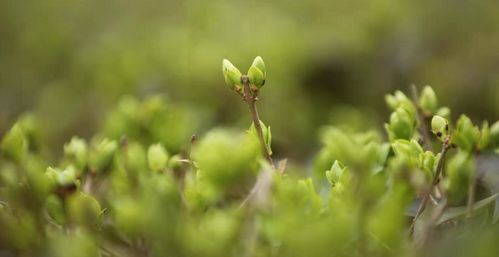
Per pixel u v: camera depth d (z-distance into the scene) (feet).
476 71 2.96
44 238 1.15
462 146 1.24
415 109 1.40
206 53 2.88
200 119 2.59
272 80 2.88
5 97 3.13
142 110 1.70
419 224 1.16
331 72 3.01
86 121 2.83
